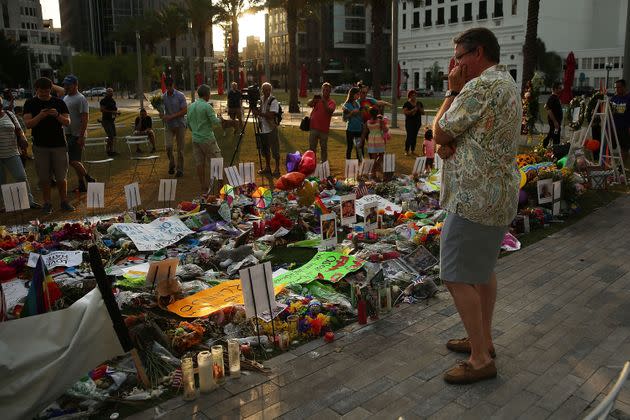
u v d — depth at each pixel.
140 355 4.11
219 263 6.41
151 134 17.47
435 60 74.88
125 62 71.44
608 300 5.31
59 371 3.45
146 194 10.55
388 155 10.42
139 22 79.44
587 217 8.61
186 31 67.50
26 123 8.57
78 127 10.30
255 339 4.48
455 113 3.49
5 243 6.77
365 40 108.19
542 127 20.67
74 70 73.25
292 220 7.82
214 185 10.31
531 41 21.05
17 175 8.89
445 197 3.71
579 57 65.44
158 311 5.09
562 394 3.71
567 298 5.37
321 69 108.00
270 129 12.29
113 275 5.82
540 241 7.32
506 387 3.80
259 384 3.90
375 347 4.42
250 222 8.05
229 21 46.47
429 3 74.44
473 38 3.60
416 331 4.70
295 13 34.28
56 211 9.13
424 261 6.22
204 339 4.59
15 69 80.31
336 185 10.05
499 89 3.44
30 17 139.62
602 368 4.05
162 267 5.18
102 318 3.64
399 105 41.03
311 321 4.64
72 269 6.05
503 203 3.56
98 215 8.84
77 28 118.75
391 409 3.57
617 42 70.19
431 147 12.04
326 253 6.42
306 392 3.78
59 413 3.59
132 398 3.72
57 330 3.51
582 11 70.94
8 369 3.31
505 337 4.56
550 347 4.38
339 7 104.25
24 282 5.75
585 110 12.22
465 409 3.55
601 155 11.39
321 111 12.57
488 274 3.76
